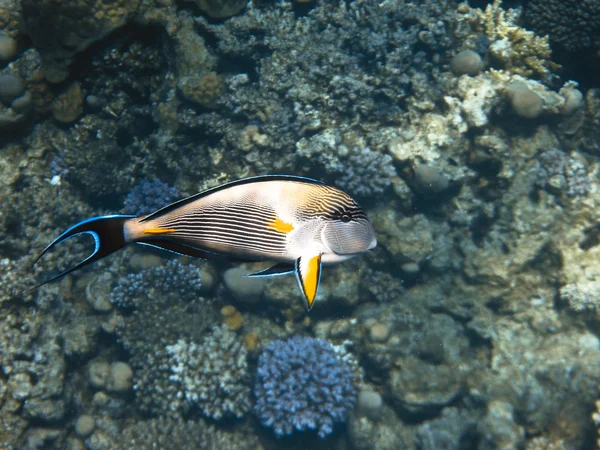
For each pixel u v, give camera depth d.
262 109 2.56
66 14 2.30
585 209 2.34
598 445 1.98
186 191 2.54
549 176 2.40
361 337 2.38
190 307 2.51
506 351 2.30
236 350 2.38
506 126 2.46
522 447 2.10
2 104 2.52
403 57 2.61
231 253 0.67
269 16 2.69
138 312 2.45
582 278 2.25
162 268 2.49
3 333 2.36
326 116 2.52
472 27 2.70
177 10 2.59
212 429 2.34
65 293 2.60
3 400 2.29
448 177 2.42
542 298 2.35
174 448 2.22
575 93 2.43
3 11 2.60
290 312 2.49
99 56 2.51
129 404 2.46
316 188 0.69
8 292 2.39
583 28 2.51
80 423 2.37
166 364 2.32
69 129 2.73
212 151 2.54
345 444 2.36
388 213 2.45
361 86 2.50
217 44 2.61
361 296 2.48
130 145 2.83
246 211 0.67
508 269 2.34
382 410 2.34
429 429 2.23
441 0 2.73
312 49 2.62
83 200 2.77
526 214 2.37
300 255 0.68
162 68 2.69
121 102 2.70
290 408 2.16
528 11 2.71
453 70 2.62
